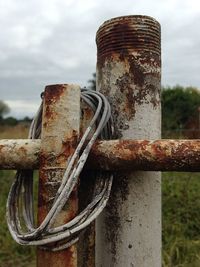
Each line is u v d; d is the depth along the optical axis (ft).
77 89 0.82
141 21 0.95
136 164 0.81
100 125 0.85
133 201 0.93
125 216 0.94
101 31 0.99
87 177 0.91
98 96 0.92
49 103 0.81
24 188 0.90
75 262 0.79
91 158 0.84
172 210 3.29
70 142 0.80
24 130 7.00
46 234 0.76
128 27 0.95
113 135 0.93
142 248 0.94
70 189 0.77
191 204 3.31
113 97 0.96
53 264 0.78
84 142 0.84
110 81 0.96
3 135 6.82
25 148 0.85
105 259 0.96
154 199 0.96
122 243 0.94
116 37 0.96
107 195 0.86
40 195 0.81
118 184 0.94
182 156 0.77
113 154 0.82
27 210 0.89
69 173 0.78
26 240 0.77
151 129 0.95
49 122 0.81
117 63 0.95
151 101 0.95
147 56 0.95
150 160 0.79
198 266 2.44
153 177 0.96
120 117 0.95
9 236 2.94
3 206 3.56
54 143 0.80
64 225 0.76
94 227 0.94
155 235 0.96
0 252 2.78
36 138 0.94
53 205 0.76
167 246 2.72
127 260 0.93
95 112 0.89
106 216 0.96
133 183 0.94
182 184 3.71
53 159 0.80
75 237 0.79
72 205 0.79
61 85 0.81
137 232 0.93
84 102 0.92
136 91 0.94
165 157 0.78
